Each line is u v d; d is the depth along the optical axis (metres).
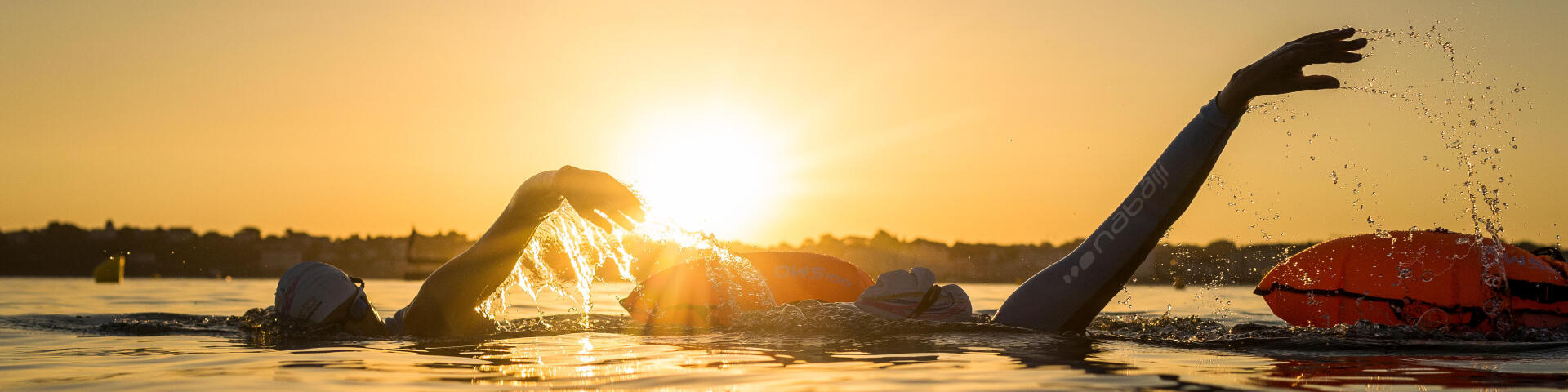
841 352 3.05
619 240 3.97
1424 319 4.09
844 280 4.80
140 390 2.30
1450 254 4.18
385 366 2.77
